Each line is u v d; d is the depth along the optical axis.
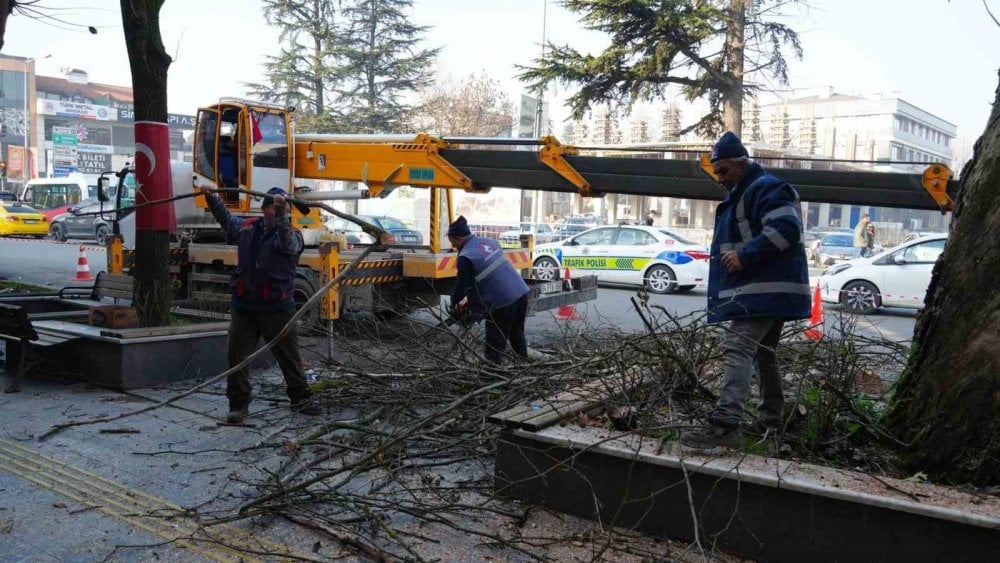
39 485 4.58
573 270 18.64
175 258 10.98
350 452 5.12
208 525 4.01
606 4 24.31
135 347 6.81
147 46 7.57
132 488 4.55
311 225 11.07
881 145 84.06
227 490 4.52
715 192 7.18
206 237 11.58
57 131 83.75
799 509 3.45
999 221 3.98
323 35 39.47
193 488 4.56
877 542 3.27
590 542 3.81
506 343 6.79
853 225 54.16
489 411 5.04
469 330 6.80
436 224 10.83
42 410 6.14
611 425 4.49
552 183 8.02
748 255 3.96
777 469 3.56
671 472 3.79
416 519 4.12
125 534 3.94
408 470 4.84
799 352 5.51
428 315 12.27
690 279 17.14
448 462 4.87
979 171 4.27
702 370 4.98
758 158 6.92
